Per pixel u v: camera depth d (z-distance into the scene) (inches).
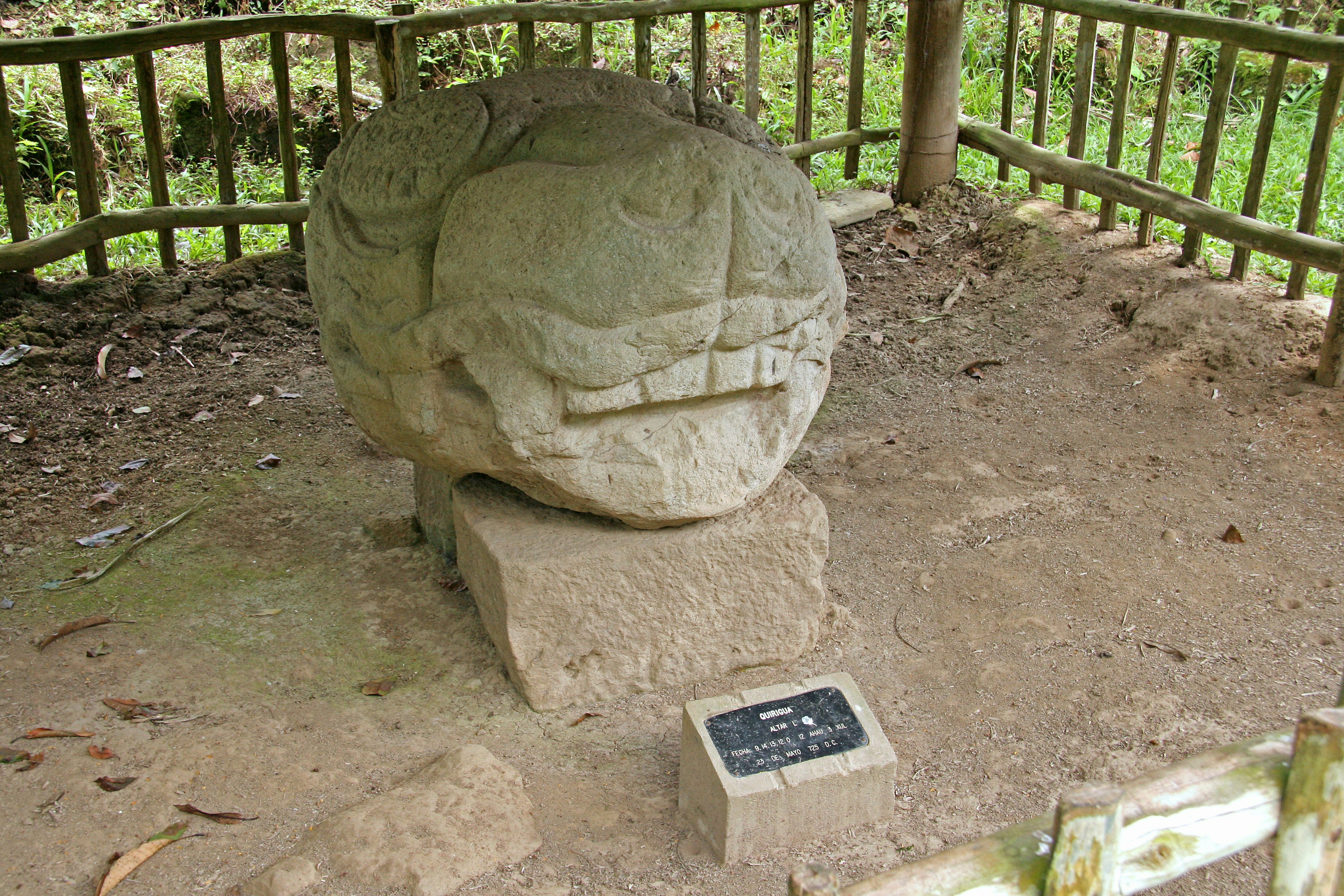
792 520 114.8
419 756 108.0
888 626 128.0
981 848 52.9
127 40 195.0
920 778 104.7
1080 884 51.4
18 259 194.5
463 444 104.4
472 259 96.3
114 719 110.9
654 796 103.6
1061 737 108.6
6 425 170.9
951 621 128.0
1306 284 195.5
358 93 300.8
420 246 101.0
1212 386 175.5
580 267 92.8
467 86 108.7
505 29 321.4
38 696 113.9
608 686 116.3
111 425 173.2
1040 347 194.9
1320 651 117.8
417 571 137.7
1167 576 132.9
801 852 95.8
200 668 119.6
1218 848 54.7
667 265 93.0
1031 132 266.7
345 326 109.1
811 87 244.7
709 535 112.3
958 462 162.7
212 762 105.3
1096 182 215.3
